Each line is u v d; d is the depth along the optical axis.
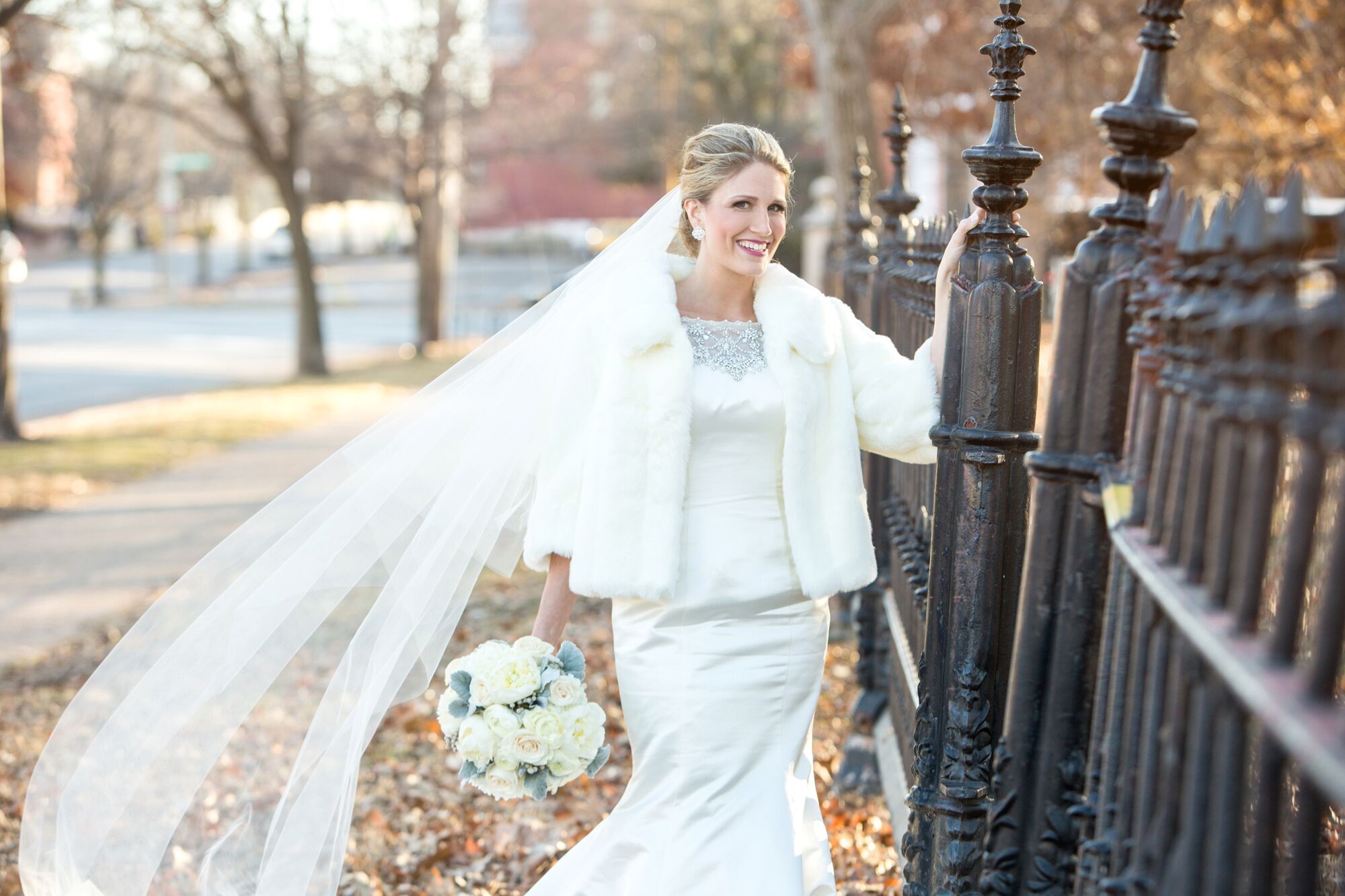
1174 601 1.90
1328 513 2.71
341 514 3.97
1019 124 12.67
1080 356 3.04
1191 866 1.86
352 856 5.06
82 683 7.56
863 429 3.56
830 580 3.41
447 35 29.70
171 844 4.68
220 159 61.50
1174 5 2.94
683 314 3.55
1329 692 1.49
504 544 4.04
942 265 3.26
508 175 49.56
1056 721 3.18
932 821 3.27
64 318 44.53
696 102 42.69
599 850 3.51
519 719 3.39
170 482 14.73
